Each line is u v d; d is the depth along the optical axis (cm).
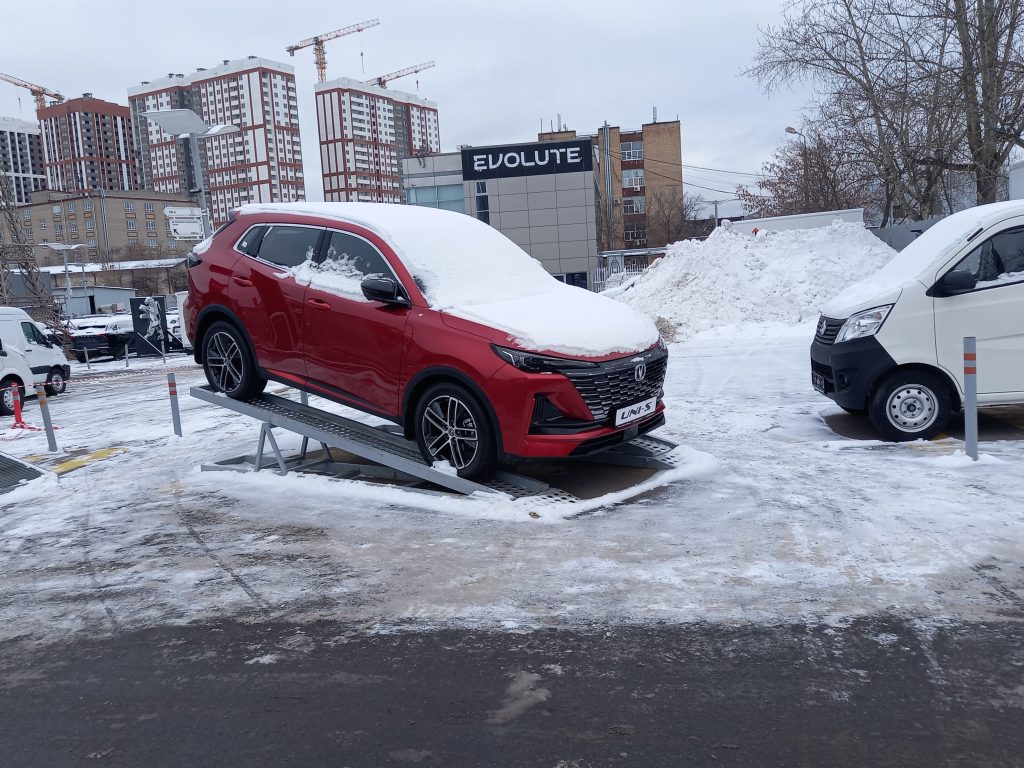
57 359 1917
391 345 616
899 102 2203
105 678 369
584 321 602
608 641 373
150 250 12606
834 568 442
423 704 327
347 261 659
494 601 425
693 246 2277
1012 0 2002
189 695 347
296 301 672
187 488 734
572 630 386
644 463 688
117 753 305
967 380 641
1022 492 557
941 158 2258
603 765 280
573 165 4950
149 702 344
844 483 605
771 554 467
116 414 1409
